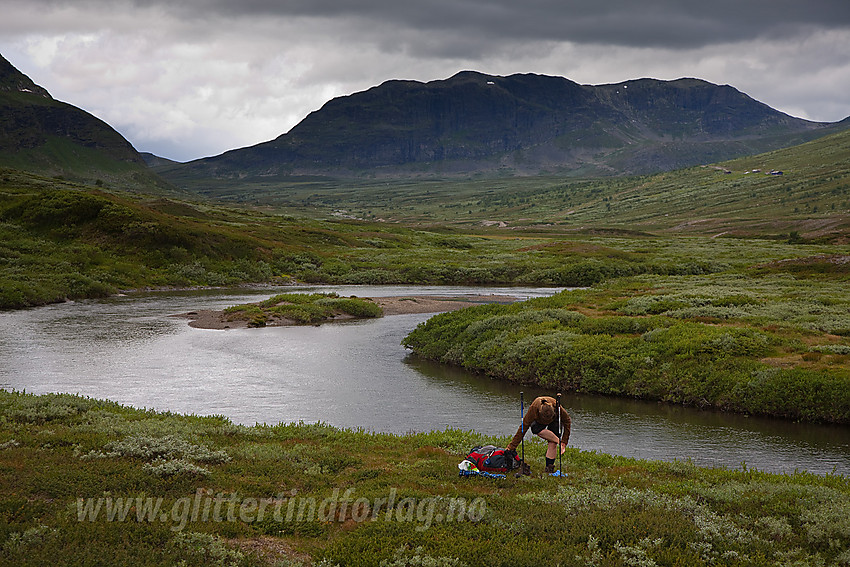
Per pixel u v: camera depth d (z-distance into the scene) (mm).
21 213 77562
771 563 7371
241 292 67500
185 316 47125
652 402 23672
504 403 23141
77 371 27906
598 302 44281
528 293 68750
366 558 7340
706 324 31969
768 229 198000
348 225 150875
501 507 9141
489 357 29062
